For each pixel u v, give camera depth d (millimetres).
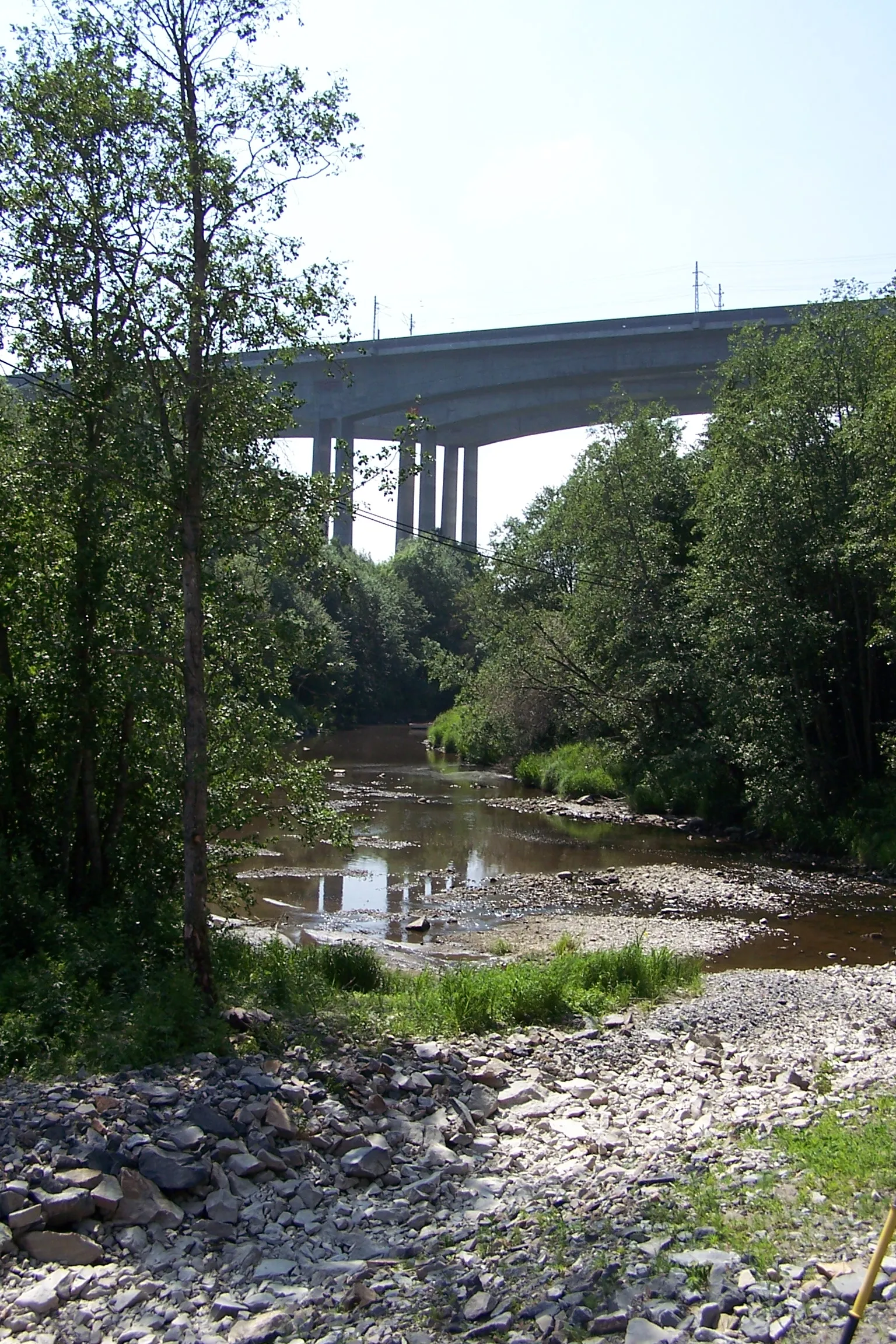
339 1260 6695
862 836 26203
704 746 34562
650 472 38812
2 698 14016
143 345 11547
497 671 46656
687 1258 5965
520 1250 6543
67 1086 8852
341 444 12492
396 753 59406
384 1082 9664
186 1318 5977
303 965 13609
